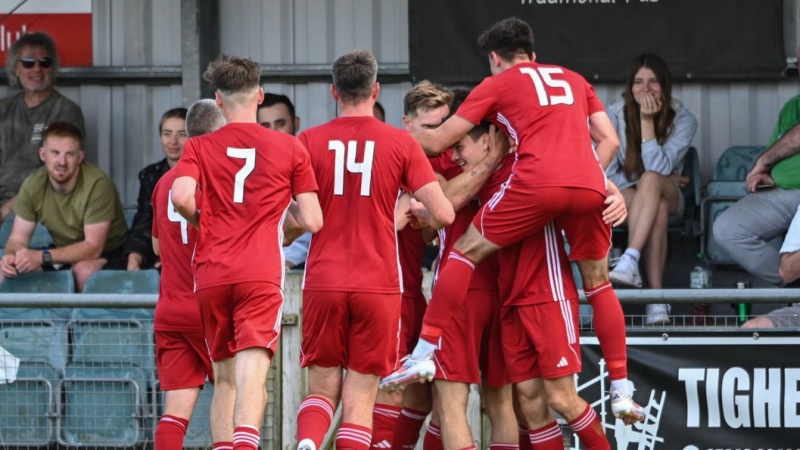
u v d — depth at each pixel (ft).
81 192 103.35
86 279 100.22
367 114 70.13
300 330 84.02
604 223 69.36
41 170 104.68
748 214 95.71
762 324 82.43
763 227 95.40
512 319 70.90
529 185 66.95
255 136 69.05
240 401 66.80
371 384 68.95
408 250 75.10
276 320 68.39
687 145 103.40
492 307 71.97
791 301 77.97
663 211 97.14
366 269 68.03
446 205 68.44
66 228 103.55
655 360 79.82
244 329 67.46
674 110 104.01
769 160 96.58
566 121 68.49
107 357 87.25
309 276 68.85
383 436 74.13
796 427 78.79
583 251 69.62
